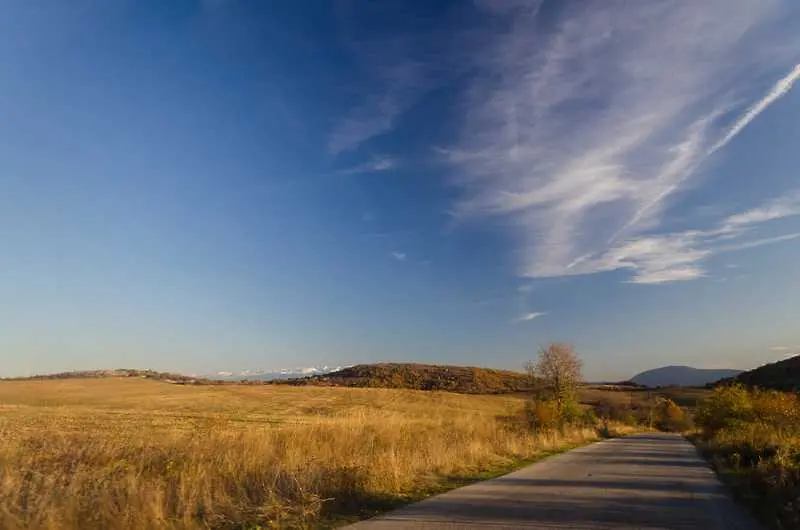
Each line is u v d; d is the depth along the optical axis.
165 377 118.62
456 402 76.75
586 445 31.33
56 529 7.43
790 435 25.05
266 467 11.55
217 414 50.06
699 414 39.84
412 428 21.75
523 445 23.03
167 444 13.17
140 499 8.55
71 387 89.88
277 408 64.12
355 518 9.02
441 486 12.57
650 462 20.00
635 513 9.73
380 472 11.96
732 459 18.73
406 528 8.28
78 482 9.12
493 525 8.52
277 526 8.27
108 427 25.94
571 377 46.66
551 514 9.45
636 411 85.69
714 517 9.51
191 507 8.67
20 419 30.28
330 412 57.75
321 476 10.91
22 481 9.37
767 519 9.17
